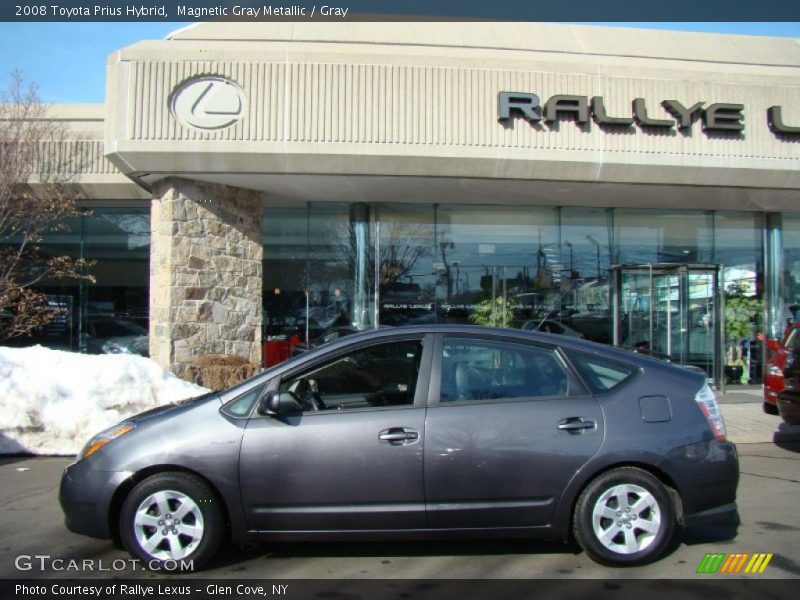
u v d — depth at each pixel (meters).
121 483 4.56
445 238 14.30
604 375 4.85
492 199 13.79
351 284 14.13
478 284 14.31
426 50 12.05
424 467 4.54
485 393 4.75
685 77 12.09
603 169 11.88
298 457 4.55
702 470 4.64
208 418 4.68
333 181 12.14
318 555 4.93
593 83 11.88
